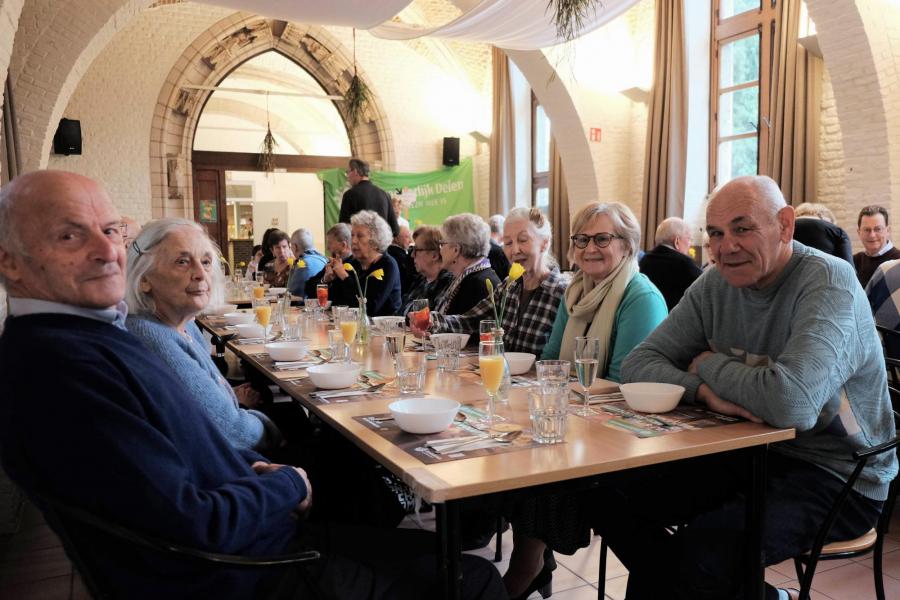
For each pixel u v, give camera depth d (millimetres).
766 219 1743
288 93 10422
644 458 1397
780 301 1812
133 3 5836
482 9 5387
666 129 7023
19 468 1132
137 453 1135
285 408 2877
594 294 2371
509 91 9828
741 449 1586
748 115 6605
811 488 1727
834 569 2469
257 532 1297
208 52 9836
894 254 4469
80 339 1197
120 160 9492
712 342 1991
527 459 1376
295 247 6461
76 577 2541
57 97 5605
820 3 4766
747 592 1600
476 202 11211
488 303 3133
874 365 1781
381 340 3090
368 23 5898
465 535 2689
